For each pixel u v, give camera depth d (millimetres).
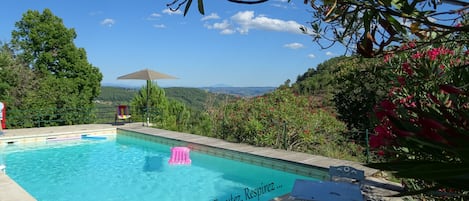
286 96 11852
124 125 15617
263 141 10484
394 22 1222
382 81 9078
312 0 1495
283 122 10516
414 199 3441
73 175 8977
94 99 21859
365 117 10000
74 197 7383
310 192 4855
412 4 1109
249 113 11523
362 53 1282
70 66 20688
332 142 10195
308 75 17781
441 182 784
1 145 12227
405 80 3188
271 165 8977
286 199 5789
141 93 17109
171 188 7891
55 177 8797
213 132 13172
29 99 16016
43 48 20578
